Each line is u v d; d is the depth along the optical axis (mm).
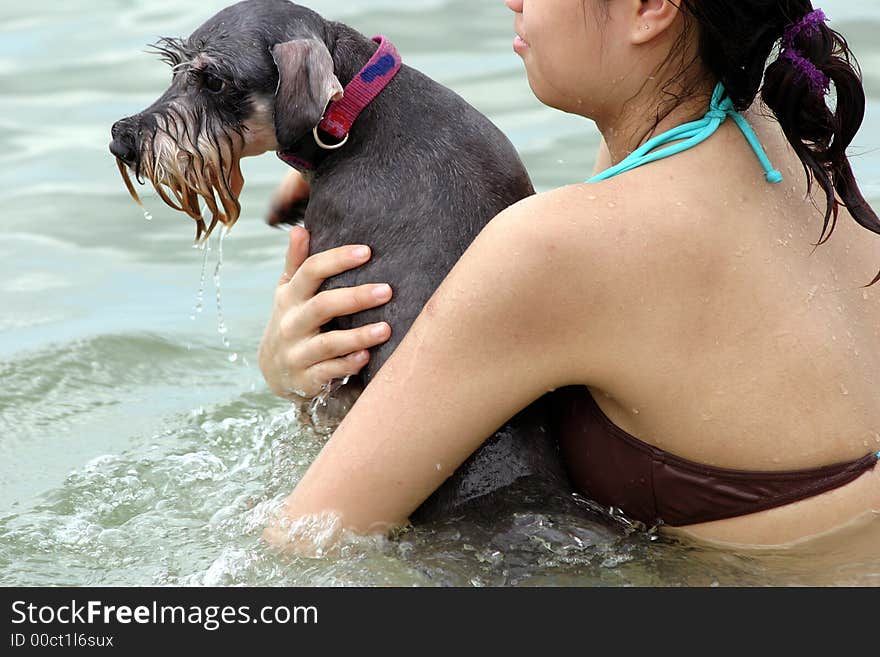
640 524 4754
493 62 10594
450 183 5512
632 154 4488
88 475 5953
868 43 10016
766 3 4309
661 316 4332
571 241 4297
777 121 4613
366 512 4699
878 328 4629
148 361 7352
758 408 4402
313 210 5762
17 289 8219
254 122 5727
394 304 5398
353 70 5738
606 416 4676
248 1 5844
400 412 4566
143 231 9016
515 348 4434
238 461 6086
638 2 4422
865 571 4449
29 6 12977
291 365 5496
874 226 4434
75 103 10602
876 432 4492
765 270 4367
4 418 6707
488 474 4945
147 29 12016
